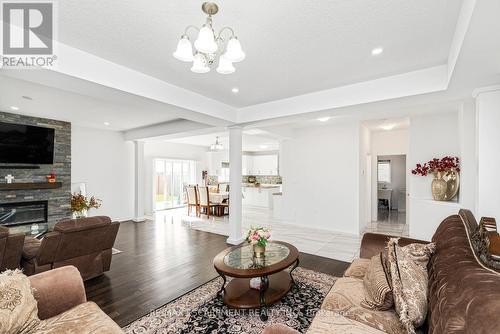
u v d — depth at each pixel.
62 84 2.39
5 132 4.38
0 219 4.50
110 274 3.27
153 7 1.66
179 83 3.08
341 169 5.50
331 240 4.87
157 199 8.67
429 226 3.79
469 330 0.91
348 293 1.81
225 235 5.27
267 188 9.23
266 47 2.21
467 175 3.07
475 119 2.73
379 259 1.97
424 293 1.50
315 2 1.62
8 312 1.42
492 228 1.45
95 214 6.13
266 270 2.28
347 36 2.03
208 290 2.80
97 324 1.55
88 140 6.02
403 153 6.23
